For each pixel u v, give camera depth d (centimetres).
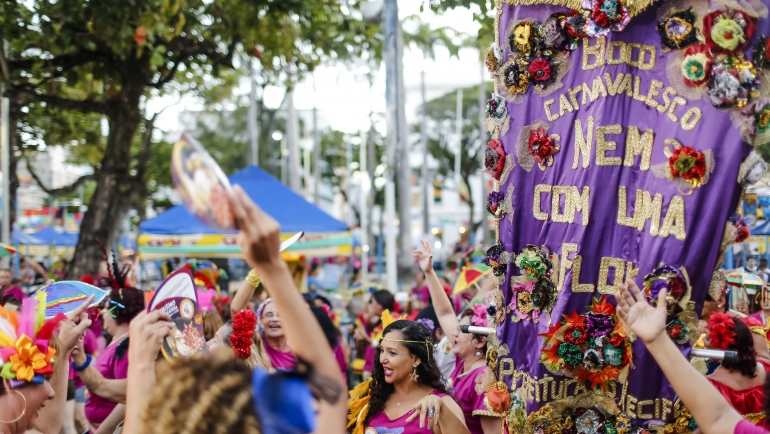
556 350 329
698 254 308
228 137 4069
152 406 178
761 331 457
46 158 2714
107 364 535
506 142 364
